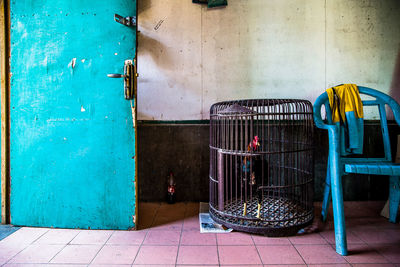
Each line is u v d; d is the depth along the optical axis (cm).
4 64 213
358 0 272
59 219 209
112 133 204
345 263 158
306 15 272
